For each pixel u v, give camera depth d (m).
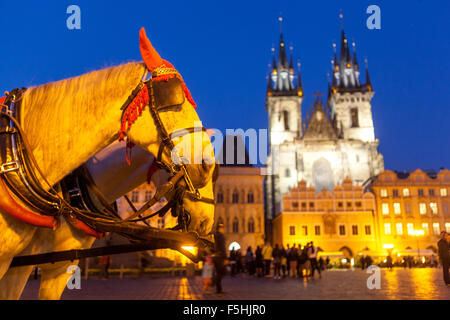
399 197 70.94
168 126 2.21
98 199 2.80
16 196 2.08
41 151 2.24
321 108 96.88
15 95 2.37
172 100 2.20
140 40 2.23
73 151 2.27
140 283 16.88
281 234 71.56
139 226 2.17
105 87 2.29
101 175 3.33
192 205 2.29
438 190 71.00
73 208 2.21
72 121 2.27
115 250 2.51
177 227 2.37
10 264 2.35
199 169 2.23
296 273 25.70
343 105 100.88
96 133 2.28
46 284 2.88
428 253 52.81
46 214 2.17
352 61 107.81
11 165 2.08
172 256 31.31
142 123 2.23
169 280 20.06
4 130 2.15
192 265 26.31
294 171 88.94
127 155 2.64
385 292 10.42
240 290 12.42
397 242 69.00
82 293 10.81
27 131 2.26
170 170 2.29
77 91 2.32
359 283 15.99
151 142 2.23
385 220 70.00
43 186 2.22
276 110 99.19
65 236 2.82
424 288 11.84
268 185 89.12
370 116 99.56
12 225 2.08
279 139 97.12
